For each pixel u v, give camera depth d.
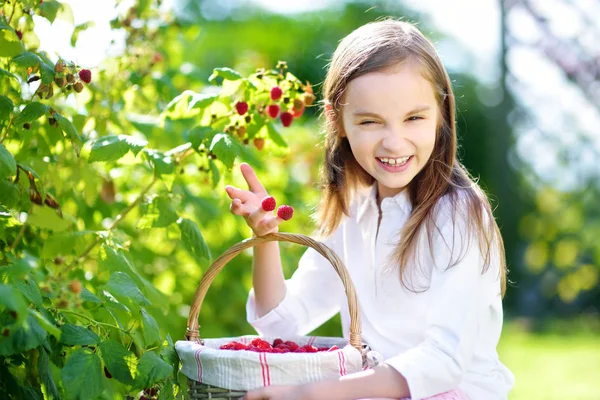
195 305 1.74
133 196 2.43
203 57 8.19
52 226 1.59
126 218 2.46
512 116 9.72
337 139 1.92
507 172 9.55
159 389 1.62
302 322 1.98
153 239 2.56
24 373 1.75
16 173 1.79
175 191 2.36
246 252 2.94
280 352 1.60
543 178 9.68
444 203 1.75
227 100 2.06
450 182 1.78
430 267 1.75
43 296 1.56
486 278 1.71
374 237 1.88
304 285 2.00
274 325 1.93
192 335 1.73
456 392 1.64
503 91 9.58
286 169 3.35
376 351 1.73
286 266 2.96
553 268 9.29
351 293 1.61
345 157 1.94
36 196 1.81
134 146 1.85
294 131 3.68
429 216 1.75
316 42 9.88
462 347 1.60
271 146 2.11
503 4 9.52
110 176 2.33
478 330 1.69
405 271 1.77
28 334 1.43
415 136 1.72
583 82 9.17
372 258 1.87
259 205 1.76
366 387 1.51
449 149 1.82
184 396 1.64
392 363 1.54
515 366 5.31
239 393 1.53
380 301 1.84
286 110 2.07
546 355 5.80
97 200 2.36
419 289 1.76
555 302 9.01
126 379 1.51
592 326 7.84
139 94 2.39
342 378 1.51
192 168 2.54
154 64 2.41
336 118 1.88
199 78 2.71
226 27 9.16
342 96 1.79
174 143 2.44
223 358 1.51
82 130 2.11
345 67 1.78
